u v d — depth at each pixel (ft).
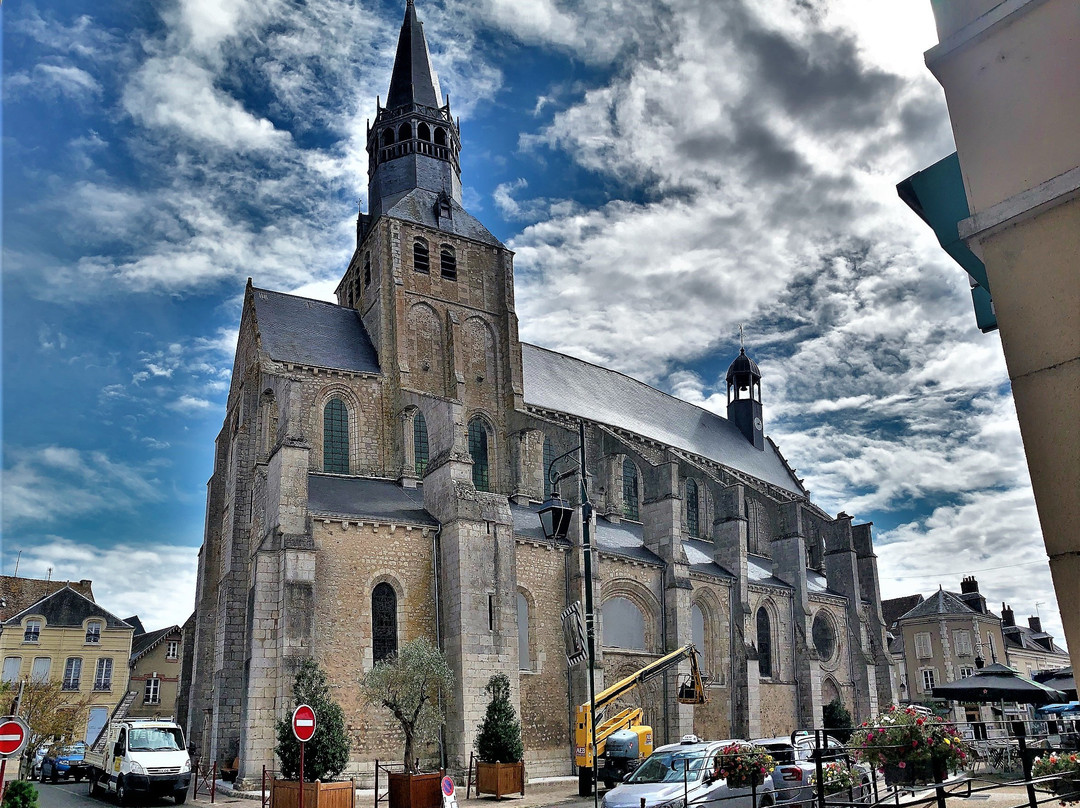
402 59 191.62
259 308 151.33
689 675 140.26
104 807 92.84
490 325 169.99
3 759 55.88
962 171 23.31
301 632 104.68
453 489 120.98
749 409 242.37
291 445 113.29
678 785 62.90
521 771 99.96
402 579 116.67
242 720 104.68
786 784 65.87
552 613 130.82
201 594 147.13
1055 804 60.64
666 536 148.66
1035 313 21.61
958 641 226.58
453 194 182.70
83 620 205.57
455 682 112.98
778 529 181.78
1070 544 20.35
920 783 53.93
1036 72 22.34
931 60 24.25
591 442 169.68
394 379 150.82
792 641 172.55
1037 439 21.17
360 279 169.68
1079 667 19.83
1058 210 21.59
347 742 87.30
